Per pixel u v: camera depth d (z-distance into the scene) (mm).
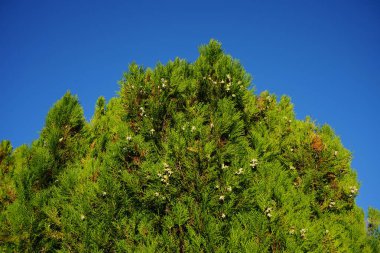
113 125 5875
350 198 5414
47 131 5617
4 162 6012
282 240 4121
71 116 5730
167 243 4066
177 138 4555
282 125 5910
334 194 5316
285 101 6469
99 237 4191
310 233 4254
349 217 5301
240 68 5590
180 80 5418
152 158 4699
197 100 5332
